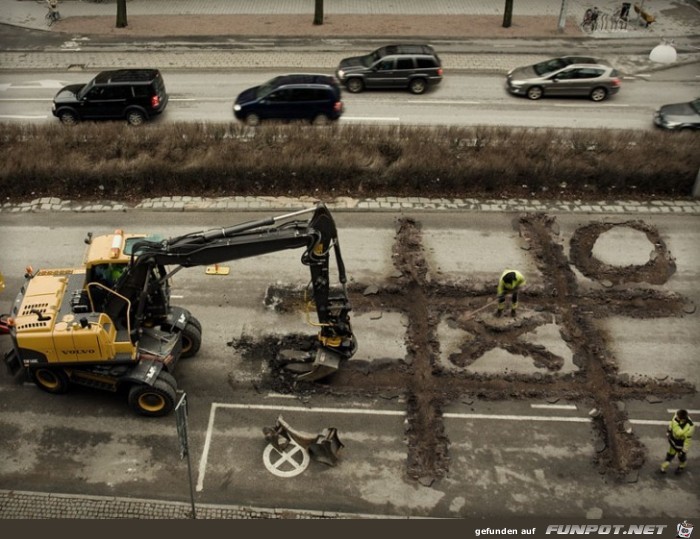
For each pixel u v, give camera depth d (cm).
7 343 1678
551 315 1798
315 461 1415
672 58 2070
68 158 2239
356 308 1802
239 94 2764
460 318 1783
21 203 2191
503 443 1463
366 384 1592
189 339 1619
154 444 1441
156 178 2244
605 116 2764
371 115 2720
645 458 1441
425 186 2284
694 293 1888
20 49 3272
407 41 3416
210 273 1898
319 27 3566
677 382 1616
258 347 1678
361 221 2139
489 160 2269
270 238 1402
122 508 1312
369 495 1353
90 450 1426
